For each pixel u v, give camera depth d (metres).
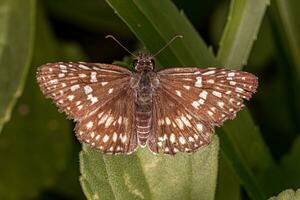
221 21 0.22
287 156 0.20
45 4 0.23
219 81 0.18
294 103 0.21
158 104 0.18
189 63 0.19
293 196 0.17
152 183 0.18
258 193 0.19
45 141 0.23
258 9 0.19
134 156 0.18
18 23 0.21
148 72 0.18
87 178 0.18
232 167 0.19
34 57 0.23
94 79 0.18
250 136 0.19
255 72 0.22
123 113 0.18
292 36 0.20
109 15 0.23
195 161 0.18
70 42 0.23
